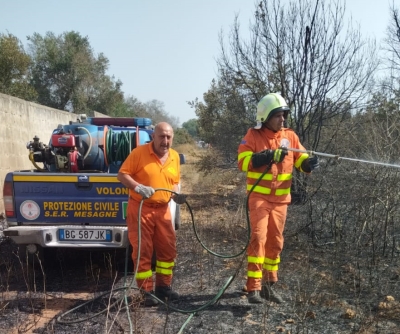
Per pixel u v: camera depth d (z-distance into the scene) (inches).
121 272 211.0
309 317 148.7
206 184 528.1
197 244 247.4
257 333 139.6
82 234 192.2
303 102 335.9
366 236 220.4
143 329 144.1
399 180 205.0
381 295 166.6
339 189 225.3
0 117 350.9
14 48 893.2
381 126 219.6
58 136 212.4
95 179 194.1
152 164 166.2
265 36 347.9
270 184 161.0
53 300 174.7
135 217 165.0
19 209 194.7
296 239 238.5
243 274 199.0
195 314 155.6
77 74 1453.0
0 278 201.5
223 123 422.6
